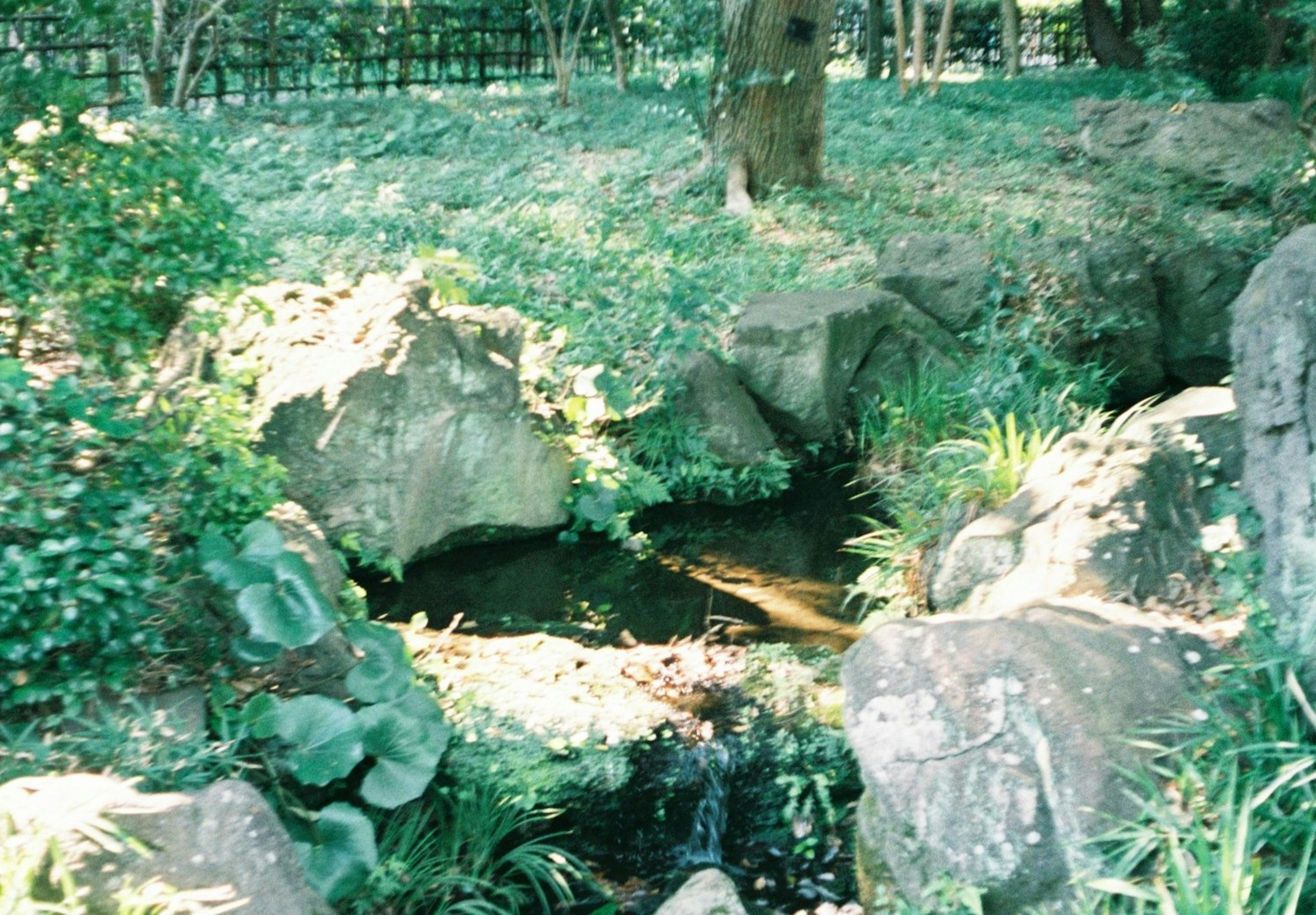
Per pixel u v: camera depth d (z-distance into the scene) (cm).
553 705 551
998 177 1309
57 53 1435
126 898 325
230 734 450
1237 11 1839
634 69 1948
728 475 797
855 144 1419
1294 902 339
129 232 548
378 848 455
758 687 577
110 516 435
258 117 1476
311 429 650
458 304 720
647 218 1112
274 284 716
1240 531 489
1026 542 535
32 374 445
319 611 464
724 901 423
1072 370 920
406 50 1767
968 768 405
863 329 877
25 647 407
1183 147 1304
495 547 727
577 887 460
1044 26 2712
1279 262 470
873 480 820
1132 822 382
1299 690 400
